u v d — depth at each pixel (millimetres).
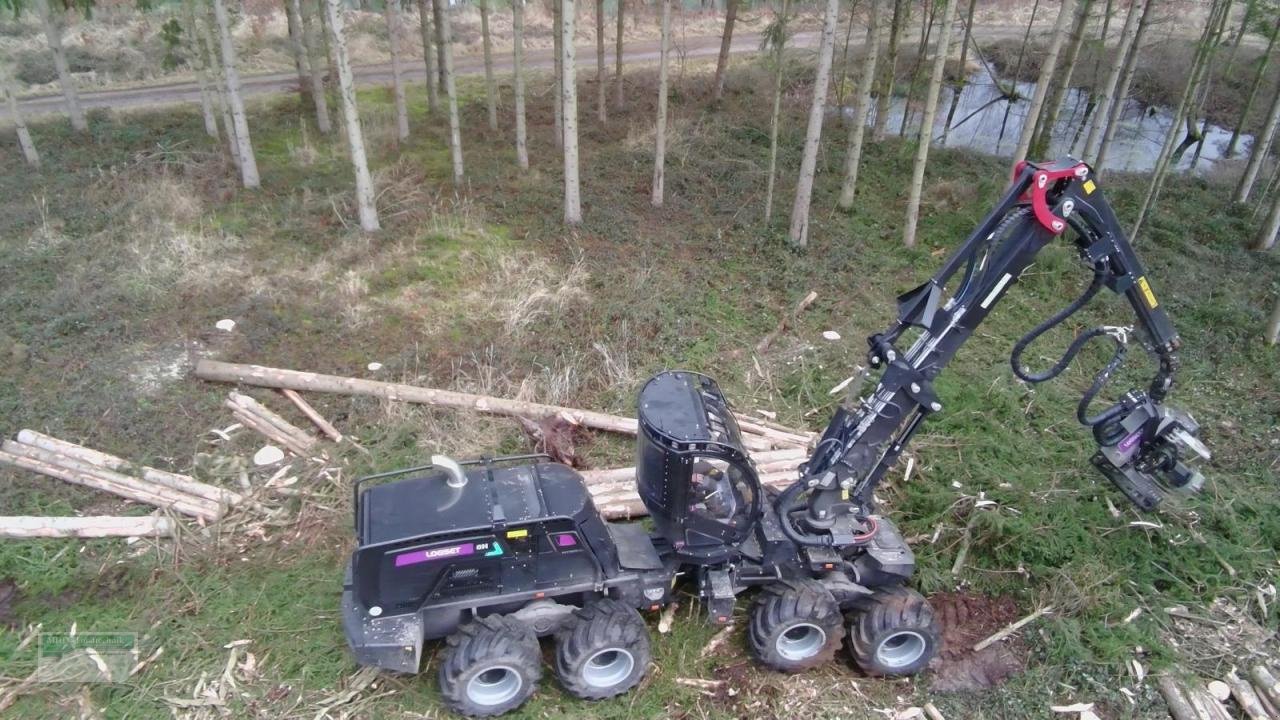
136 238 12148
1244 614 7113
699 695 6180
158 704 5832
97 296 10609
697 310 11352
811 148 12570
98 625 6387
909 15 19203
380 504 5809
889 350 6117
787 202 15148
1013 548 7594
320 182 14789
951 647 6793
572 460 8391
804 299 11734
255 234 12812
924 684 6465
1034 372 10461
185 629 6398
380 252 12453
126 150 15609
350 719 5793
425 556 5539
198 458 8125
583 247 13008
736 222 14234
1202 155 20047
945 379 10016
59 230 12344
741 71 23625
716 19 30656
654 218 14320
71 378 9164
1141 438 7238
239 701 5863
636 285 11750
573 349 10250
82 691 5879
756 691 6254
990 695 6379
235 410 8844
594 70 23562
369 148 16797
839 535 6449
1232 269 13430
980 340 11148
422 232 13125
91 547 7098
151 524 7227
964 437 8922
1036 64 25594
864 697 6297
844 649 6660
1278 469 8836
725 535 6055
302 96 19047
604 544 6047
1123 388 10242
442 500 5844
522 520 5680
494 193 14891
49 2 16438
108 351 9703
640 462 6152
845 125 20172
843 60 20594
